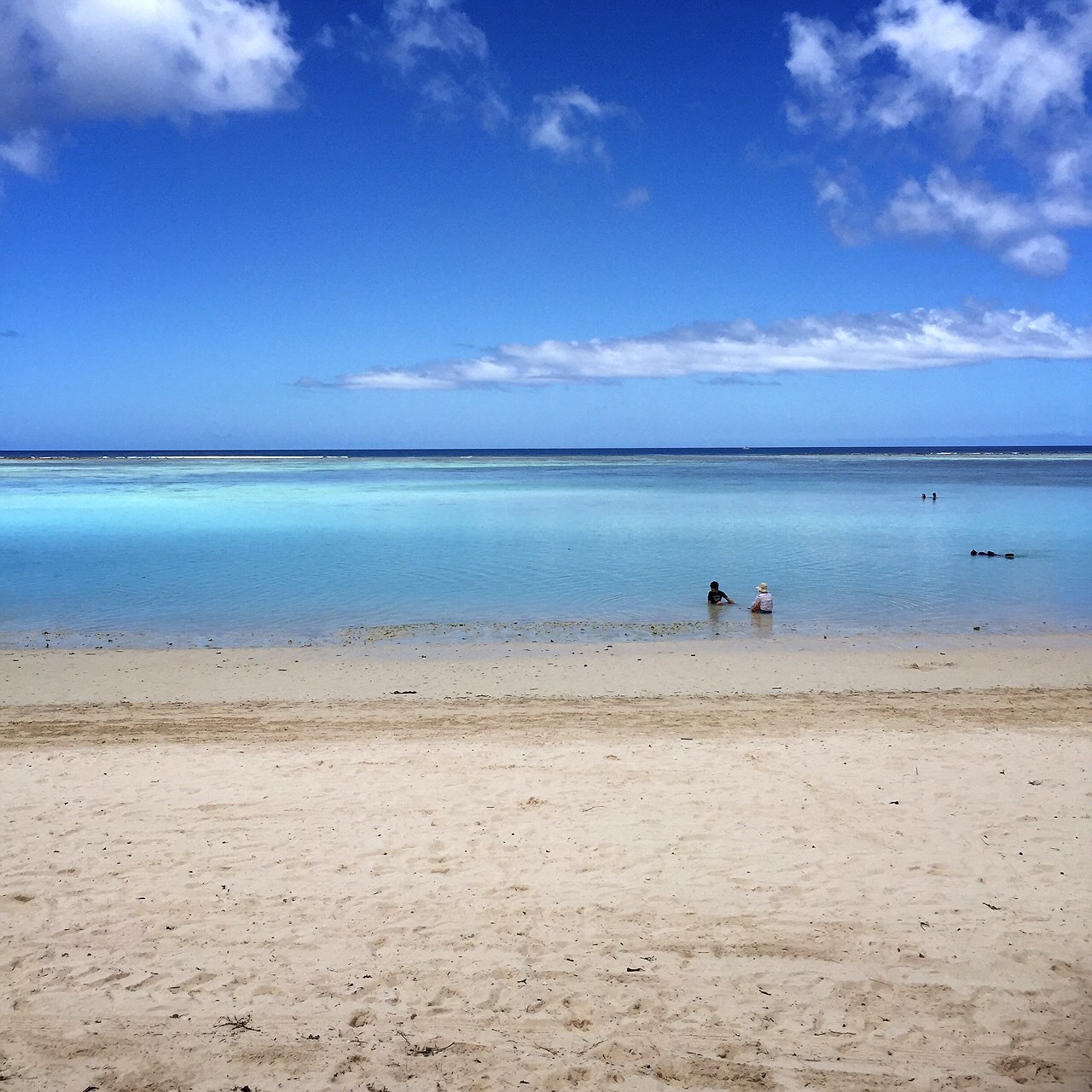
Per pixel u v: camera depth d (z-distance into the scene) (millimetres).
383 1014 5676
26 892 7145
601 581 25672
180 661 16516
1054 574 26484
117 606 22094
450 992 5887
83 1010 5688
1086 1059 5242
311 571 27609
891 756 10266
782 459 173125
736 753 10422
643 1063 5238
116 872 7469
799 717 12445
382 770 9953
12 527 40375
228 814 8680
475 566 28438
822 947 6355
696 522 42969
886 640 18250
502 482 83750
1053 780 9414
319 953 6316
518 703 13531
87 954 6297
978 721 12141
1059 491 66312
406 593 23859
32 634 18984
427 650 17484
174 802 9000
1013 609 21406
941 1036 5457
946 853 7723
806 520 44125
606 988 5926
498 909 6879
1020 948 6305
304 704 13562
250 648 17625
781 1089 5035
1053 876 7293
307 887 7219
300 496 62781
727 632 19047
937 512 48469
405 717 12711
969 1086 5051
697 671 15695
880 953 6277
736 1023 5586
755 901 6973
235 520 43688
